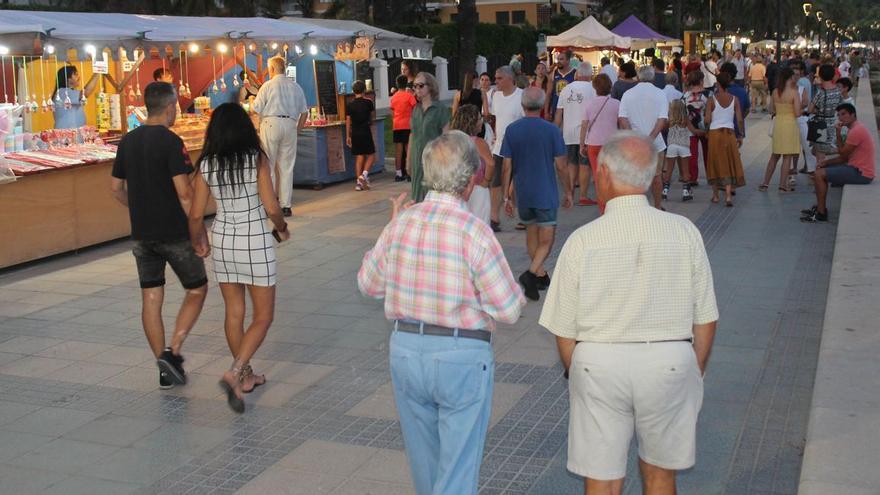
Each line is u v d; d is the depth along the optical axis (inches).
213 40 489.4
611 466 131.7
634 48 1327.5
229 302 228.7
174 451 202.8
